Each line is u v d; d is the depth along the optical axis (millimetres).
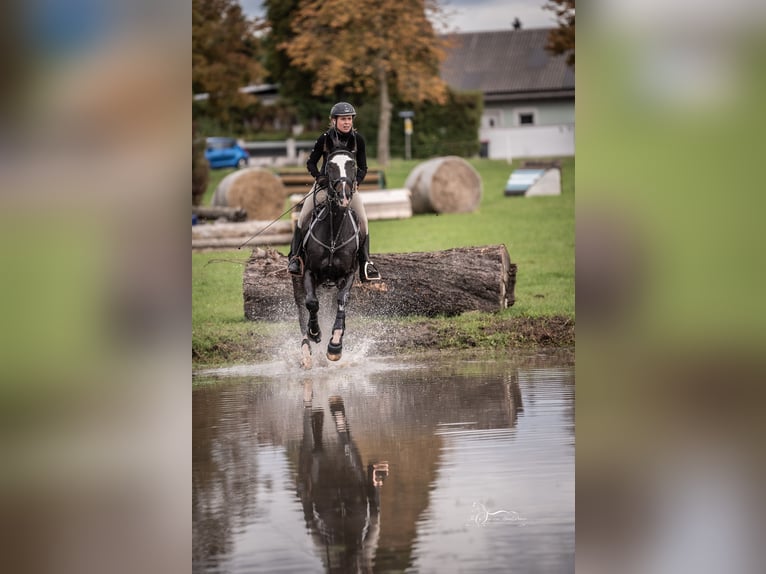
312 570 6227
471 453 8977
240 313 17062
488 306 16297
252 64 41344
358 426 10125
